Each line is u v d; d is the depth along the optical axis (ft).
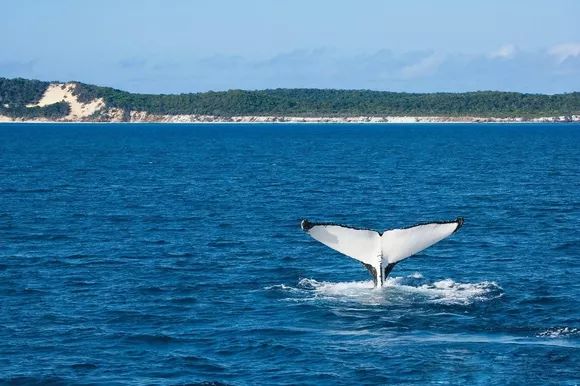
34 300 140.46
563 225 229.86
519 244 196.13
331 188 346.95
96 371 104.58
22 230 223.10
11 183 368.89
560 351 107.86
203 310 131.44
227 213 261.24
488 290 139.23
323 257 178.50
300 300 134.51
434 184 363.97
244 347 112.16
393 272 161.48
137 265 171.53
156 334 118.73
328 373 101.91
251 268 167.02
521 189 338.34
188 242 201.67
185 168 472.44
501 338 113.50
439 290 137.80
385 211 273.13
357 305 128.88
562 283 150.10
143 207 277.23
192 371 103.96
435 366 103.09
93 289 148.66
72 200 299.58
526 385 96.73
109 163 518.78
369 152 654.12
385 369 102.58
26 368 105.70
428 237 122.01
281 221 241.76
